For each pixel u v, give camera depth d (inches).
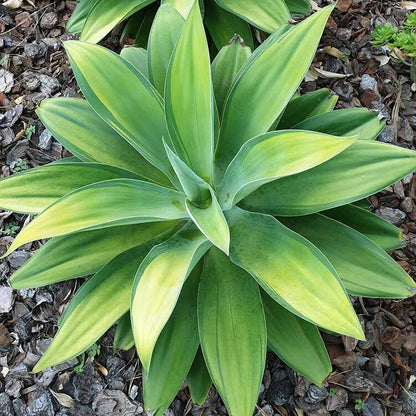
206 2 63.5
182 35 39.8
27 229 38.8
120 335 46.5
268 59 42.1
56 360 41.4
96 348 54.7
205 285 43.9
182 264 40.4
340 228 44.4
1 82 68.5
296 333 45.0
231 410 39.8
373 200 62.3
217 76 48.7
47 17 72.9
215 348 41.6
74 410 52.5
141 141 45.2
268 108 42.7
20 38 71.9
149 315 37.4
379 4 74.0
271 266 40.1
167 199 44.6
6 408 52.7
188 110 43.4
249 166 39.4
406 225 61.9
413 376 54.9
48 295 57.4
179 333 44.6
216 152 45.6
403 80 69.6
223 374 40.8
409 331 56.3
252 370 40.7
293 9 63.4
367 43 70.9
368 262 43.3
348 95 67.7
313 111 49.1
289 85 41.8
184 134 44.4
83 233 45.2
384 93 68.6
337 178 42.4
